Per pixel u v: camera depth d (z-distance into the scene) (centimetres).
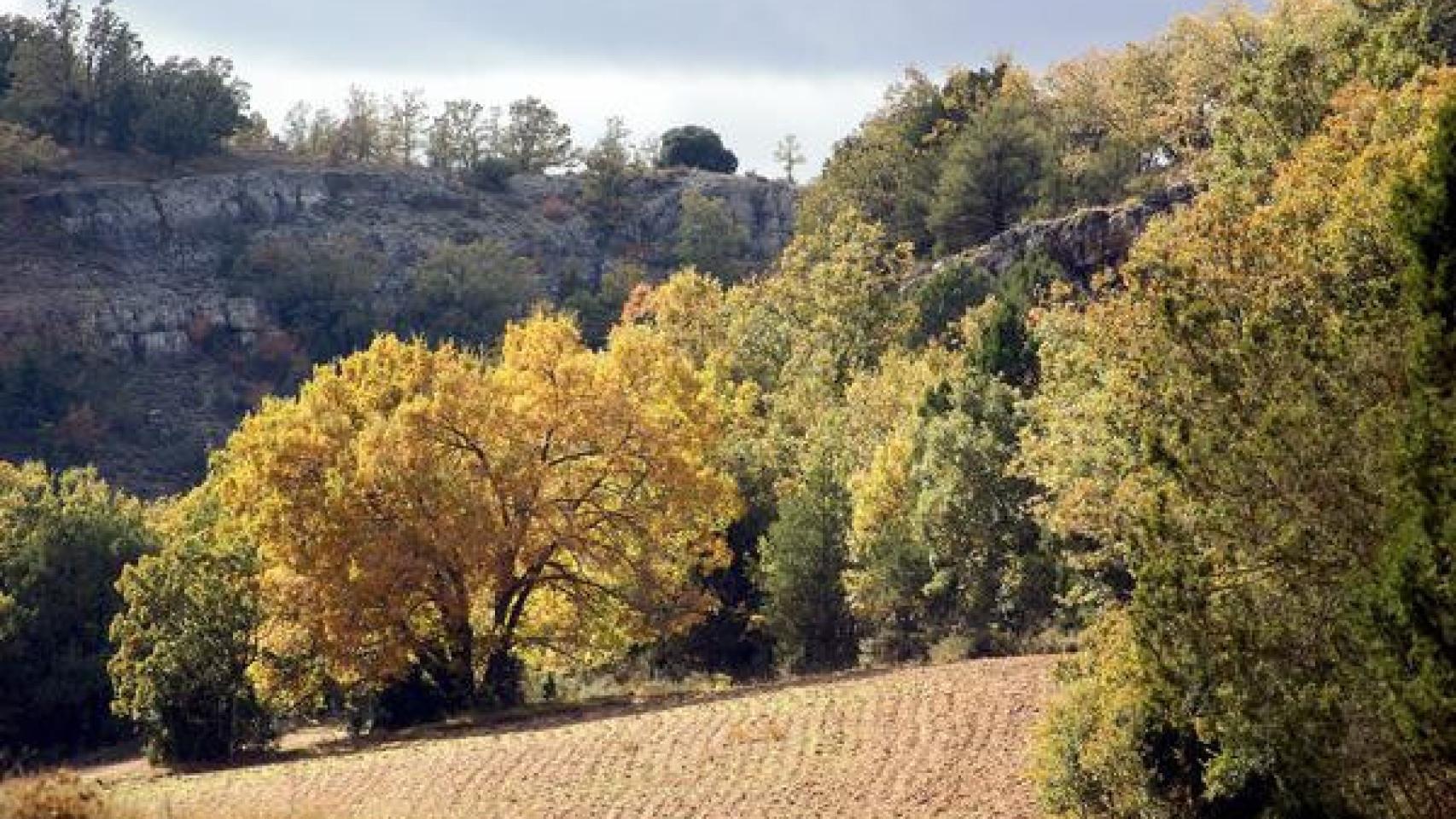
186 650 4316
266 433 4788
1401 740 1608
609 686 5288
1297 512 1773
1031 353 5231
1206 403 1909
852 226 9444
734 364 8769
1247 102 3572
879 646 4791
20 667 5588
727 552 5075
